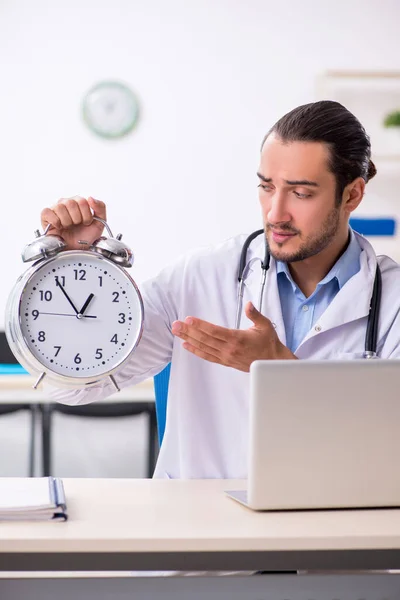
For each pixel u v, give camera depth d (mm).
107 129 5094
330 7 5180
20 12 5016
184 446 1940
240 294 1985
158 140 5152
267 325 1643
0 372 4289
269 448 1472
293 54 5184
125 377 1969
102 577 1386
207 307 2016
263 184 1836
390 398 1487
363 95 5195
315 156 1770
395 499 1518
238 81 5168
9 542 1278
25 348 1623
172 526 1378
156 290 2033
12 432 5172
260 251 2020
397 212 5289
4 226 5086
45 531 1326
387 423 1493
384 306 1965
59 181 5109
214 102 5160
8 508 1379
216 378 1945
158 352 2018
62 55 5059
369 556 1355
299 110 1830
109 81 5090
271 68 5176
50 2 5031
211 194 5195
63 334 1646
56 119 5082
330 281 1981
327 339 1951
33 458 4410
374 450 1496
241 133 5188
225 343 1618
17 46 5027
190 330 1602
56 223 1718
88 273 1664
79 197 1755
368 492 1508
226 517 1452
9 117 5055
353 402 1478
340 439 1483
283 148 1780
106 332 1666
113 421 5312
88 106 5078
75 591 1382
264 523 1412
